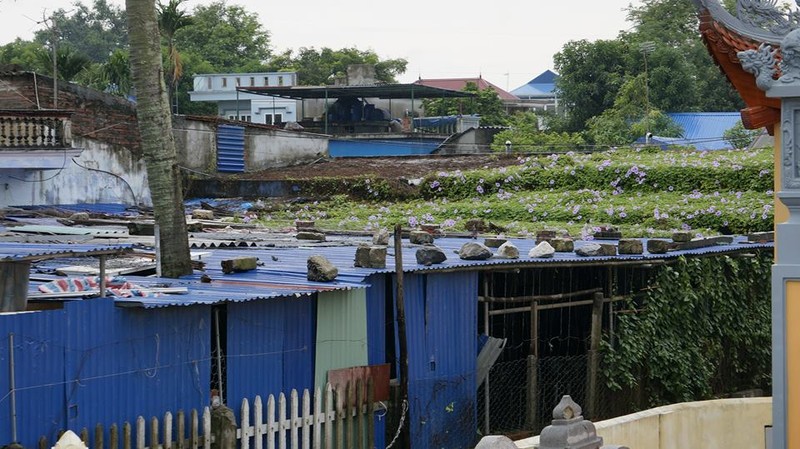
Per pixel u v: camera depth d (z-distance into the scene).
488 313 15.13
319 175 34.00
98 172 30.22
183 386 11.30
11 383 9.73
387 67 66.12
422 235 18.25
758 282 20.28
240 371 11.80
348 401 12.66
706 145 43.62
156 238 13.70
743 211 25.97
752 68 8.54
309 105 51.91
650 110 46.09
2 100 29.41
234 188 33.03
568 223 26.86
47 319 10.08
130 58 13.81
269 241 18.77
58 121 26.62
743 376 20.14
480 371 14.89
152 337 11.02
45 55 40.41
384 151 43.47
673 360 17.48
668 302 17.77
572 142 44.38
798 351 8.46
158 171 13.70
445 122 49.38
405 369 13.10
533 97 91.38
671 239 20.00
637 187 30.05
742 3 9.24
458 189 31.50
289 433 12.04
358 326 13.27
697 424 10.95
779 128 9.16
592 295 17.16
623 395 16.84
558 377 15.98
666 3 56.41
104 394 10.55
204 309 11.55
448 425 14.22
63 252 11.01
